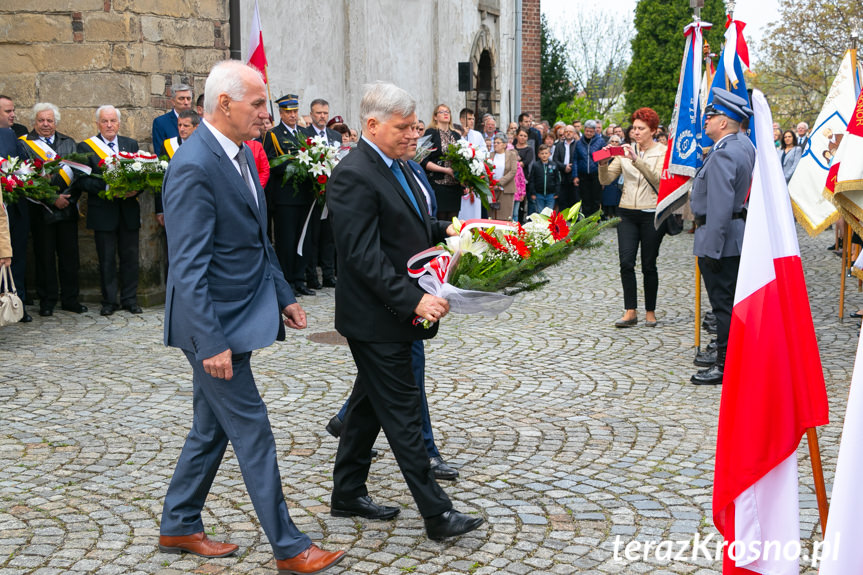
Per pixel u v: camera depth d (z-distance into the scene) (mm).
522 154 16297
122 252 9117
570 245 4047
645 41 42219
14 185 8109
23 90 9859
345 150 10062
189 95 9383
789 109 27422
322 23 13914
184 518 3768
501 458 4953
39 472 4734
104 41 9562
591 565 3695
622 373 6801
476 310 3830
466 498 4391
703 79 8203
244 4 12211
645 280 8547
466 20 17844
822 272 12055
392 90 3801
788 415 3184
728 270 6395
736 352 3230
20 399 6055
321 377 6684
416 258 3793
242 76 3525
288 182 9984
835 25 25453
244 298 3615
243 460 3580
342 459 4117
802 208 8406
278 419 5660
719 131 6461
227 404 3561
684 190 7770
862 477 2484
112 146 9047
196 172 3447
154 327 8469
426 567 3678
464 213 11312
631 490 4488
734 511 3260
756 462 3188
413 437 3855
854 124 4953
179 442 5219
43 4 9672
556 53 33219
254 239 3658
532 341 7902
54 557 3764
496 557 3770
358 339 3834
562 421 5609
